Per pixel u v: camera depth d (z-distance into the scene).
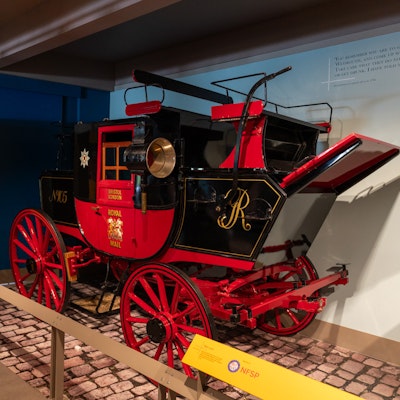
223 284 2.79
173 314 2.71
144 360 1.83
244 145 2.68
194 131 2.94
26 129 4.65
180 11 3.43
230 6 3.35
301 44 3.53
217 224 2.67
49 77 4.61
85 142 3.50
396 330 3.16
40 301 3.94
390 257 3.18
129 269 3.52
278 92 3.68
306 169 2.37
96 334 2.02
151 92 4.70
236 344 3.43
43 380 2.76
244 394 2.68
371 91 3.19
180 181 2.81
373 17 3.15
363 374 2.99
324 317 3.53
